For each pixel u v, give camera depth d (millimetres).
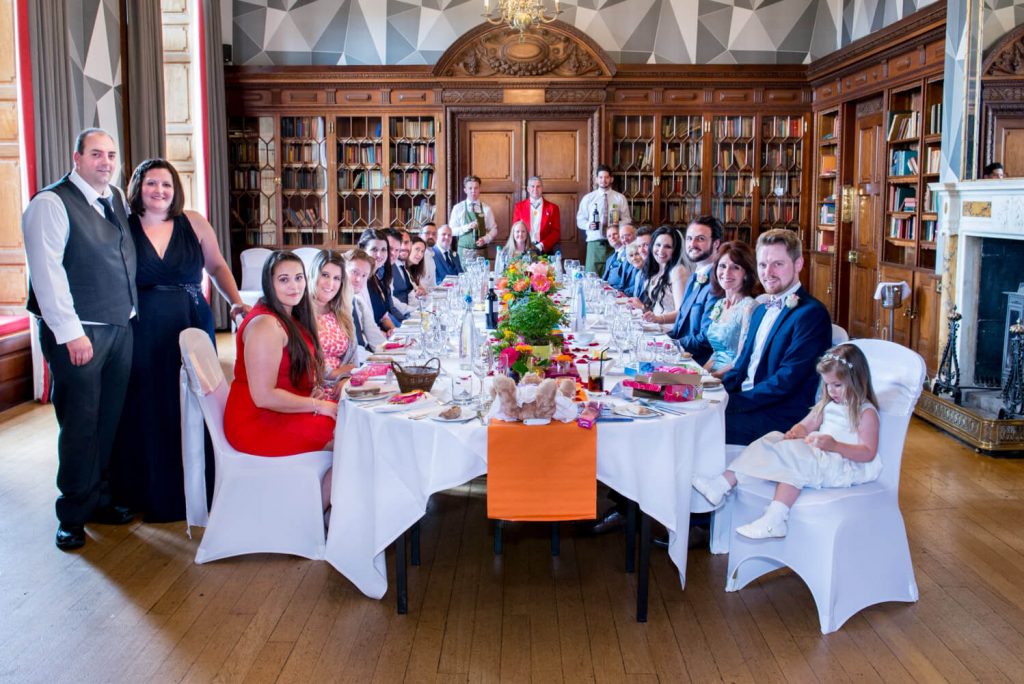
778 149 9797
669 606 3184
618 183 9875
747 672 2740
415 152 9797
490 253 9914
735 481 3156
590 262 9414
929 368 7113
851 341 3342
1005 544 3762
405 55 9969
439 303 5855
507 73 9477
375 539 3033
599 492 4184
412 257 7145
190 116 8859
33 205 3463
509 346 3385
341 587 3324
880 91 8086
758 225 9859
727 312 4219
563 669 2750
